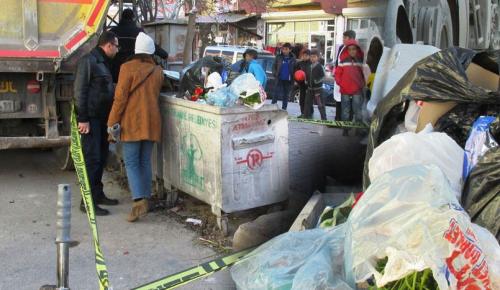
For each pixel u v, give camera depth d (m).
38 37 5.86
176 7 20.83
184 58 13.66
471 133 3.10
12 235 4.80
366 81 7.16
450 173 2.89
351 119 7.62
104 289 2.79
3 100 6.05
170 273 4.11
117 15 10.55
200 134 4.77
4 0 5.70
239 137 4.62
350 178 5.55
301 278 2.43
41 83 6.16
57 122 6.30
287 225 4.64
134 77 4.86
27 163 7.41
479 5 7.70
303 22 27.44
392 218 2.29
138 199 5.09
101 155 5.48
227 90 4.66
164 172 5.48
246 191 4.73
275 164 4.88
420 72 3.64
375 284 2.33
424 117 3.59
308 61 12.95
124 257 4.39
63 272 2.70
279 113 4.80
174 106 5.14
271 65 16.48
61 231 2.70
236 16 30.58
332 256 2.60
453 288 2.12
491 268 2.21
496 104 3.46
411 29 6.29
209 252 4.50
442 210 2.22
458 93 3.46
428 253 2.14
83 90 5.10
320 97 12.83
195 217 5.25
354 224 2.40
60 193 2.70
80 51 6.00
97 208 5.32
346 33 7.58
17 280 3.96
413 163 2.86
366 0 7.13
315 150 6.21
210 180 4.72
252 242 4.45
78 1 5.92
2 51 5.77
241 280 2.71
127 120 4.90
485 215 2.80
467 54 3.72
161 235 4.84
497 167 2.83
